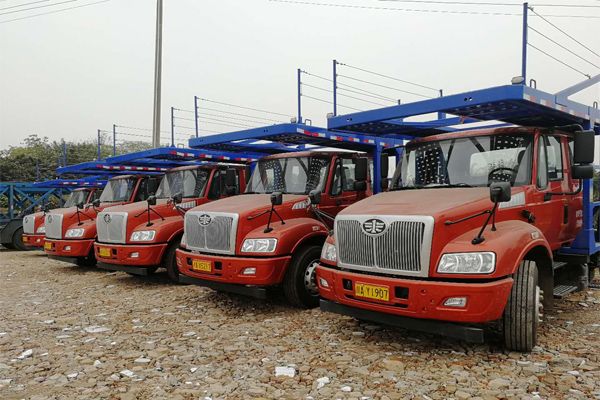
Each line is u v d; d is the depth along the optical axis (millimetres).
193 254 6820
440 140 6113
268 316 6359
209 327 5883
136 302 7371
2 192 17469
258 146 9406
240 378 4250
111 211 8828
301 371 4383
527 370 4254
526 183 5453
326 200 7570
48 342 5395
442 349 4910
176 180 9805
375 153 8594
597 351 4695
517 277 4629
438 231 4477
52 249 10742
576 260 6469
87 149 31141
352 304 4902
